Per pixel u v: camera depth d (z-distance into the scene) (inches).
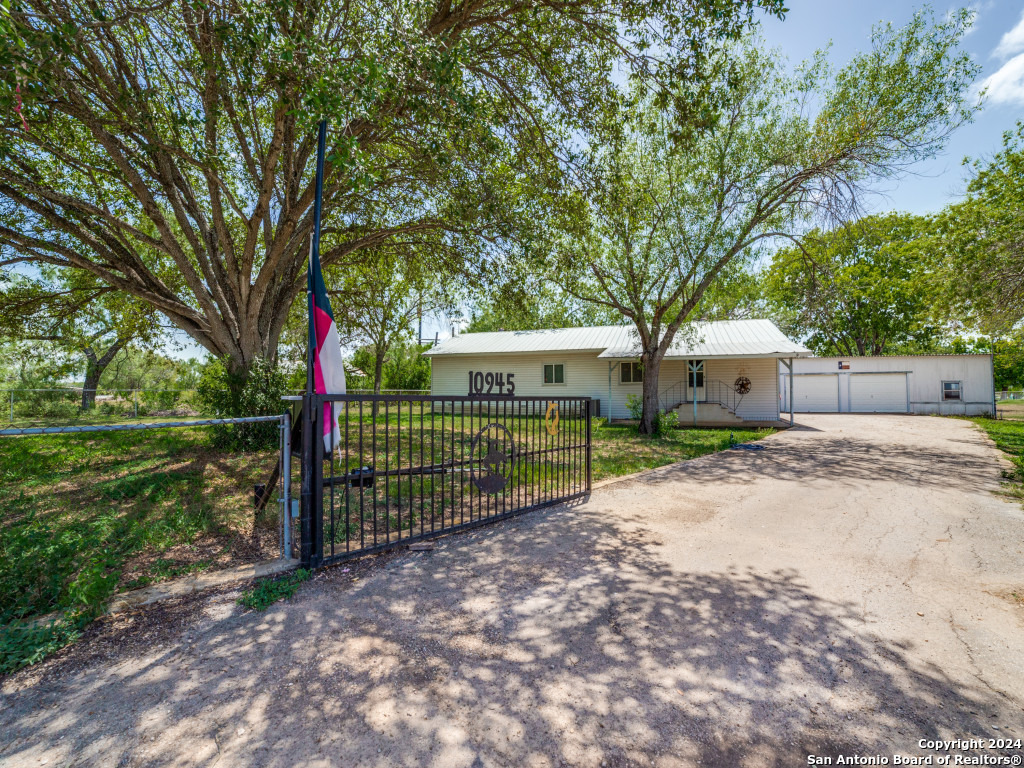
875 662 100.0
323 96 169.8
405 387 1210.6
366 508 218.8
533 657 101.0
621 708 84.7
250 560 153.8
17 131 262.2
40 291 458.3
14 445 392.5
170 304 385.7
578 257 443.2
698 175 515.2
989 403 881.5
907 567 154.5
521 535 185.5
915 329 1218.6
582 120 301.7
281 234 361.7
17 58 135.9
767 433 592.1
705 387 794.8
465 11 262.5
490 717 81.9
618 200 326.3
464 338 1033.5
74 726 78.1
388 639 107.6
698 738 77.4
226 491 238.7
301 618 116.6
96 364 976.9
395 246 466.9
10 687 88.5
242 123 332.5
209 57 230.5
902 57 422.6
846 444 481.7
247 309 395.9
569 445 258.8
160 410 933.2
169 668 95.0
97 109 300.5
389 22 197.5
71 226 344.8
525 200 348.8
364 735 77.0
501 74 301.0
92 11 185.5
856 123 435.5
